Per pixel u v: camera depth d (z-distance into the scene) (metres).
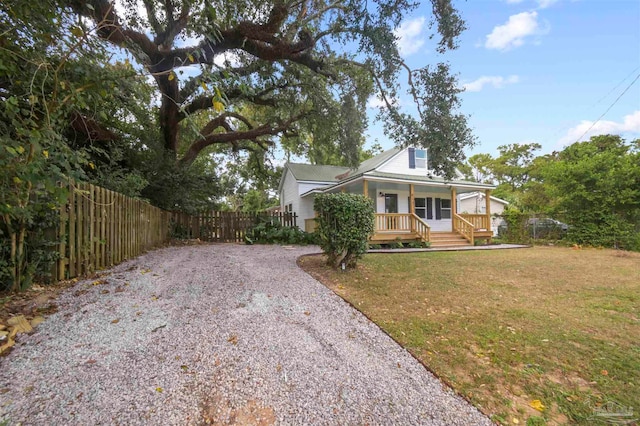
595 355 2.77
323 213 5.88
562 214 13.71
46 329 2.68
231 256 7.20
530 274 6.19
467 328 3.30
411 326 3.32
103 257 4.90
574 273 6.36
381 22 5.11
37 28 2.57
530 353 2.79
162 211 9.93
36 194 3.12
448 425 1.88
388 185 14.14
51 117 2.70
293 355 2.57
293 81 9.84
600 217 12.21
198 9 4.95
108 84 3.17
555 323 3.50
